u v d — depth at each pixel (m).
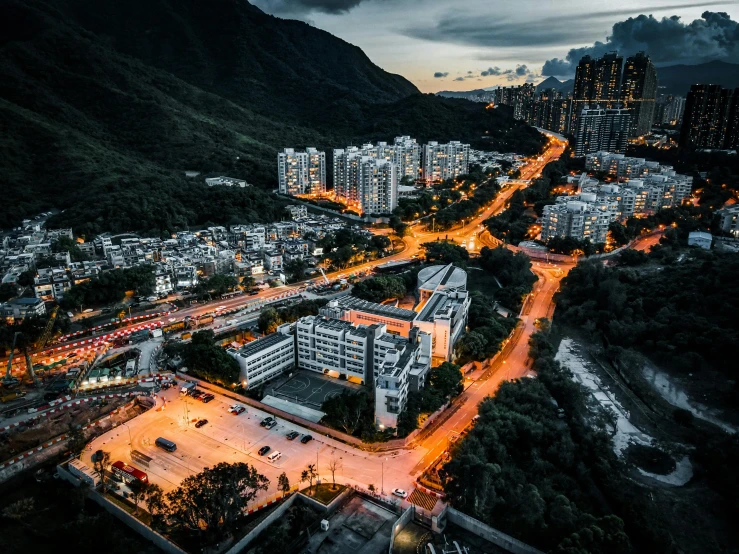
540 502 168.88
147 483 180.75
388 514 168.25
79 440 197.38
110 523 162.12
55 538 164.50
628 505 182.75
